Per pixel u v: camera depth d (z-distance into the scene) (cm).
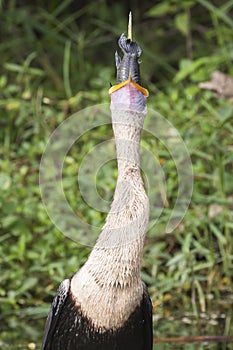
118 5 2792
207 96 2069
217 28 2298
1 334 1717
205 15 2712
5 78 2223
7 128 2195
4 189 1931
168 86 2405
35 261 1858
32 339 1686
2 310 1797
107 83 2202
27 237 1861
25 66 2261
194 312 1795
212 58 2195
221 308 1820
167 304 1842
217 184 1945
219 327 1731
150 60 2595
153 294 1842
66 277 1822
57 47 2561
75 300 1326
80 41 2488
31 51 2567
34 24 2514
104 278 1295
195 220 1888
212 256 1853
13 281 1836
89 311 1312
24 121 2222
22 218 1905
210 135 1961
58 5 2738
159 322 1767
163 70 2602
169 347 1633
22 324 1764
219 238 1850
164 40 2717
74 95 2391
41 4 2797
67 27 2756
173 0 2338
